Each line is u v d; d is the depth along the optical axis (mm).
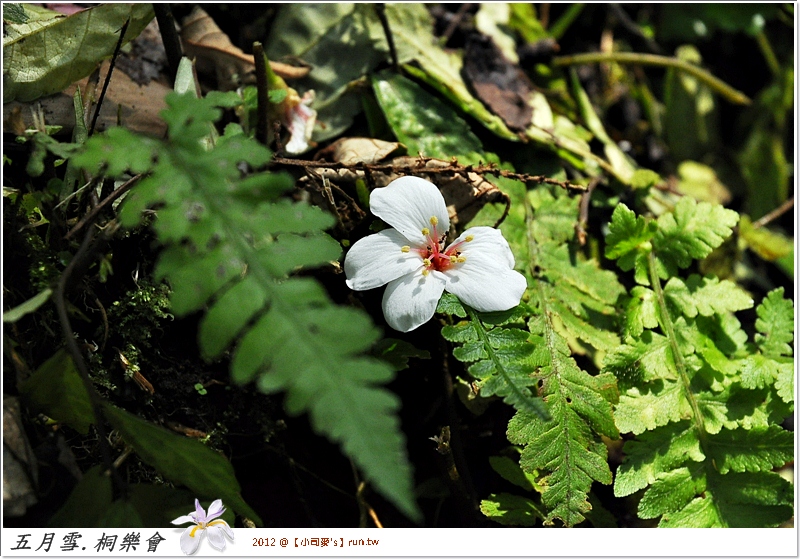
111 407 321
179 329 362
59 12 376
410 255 351
